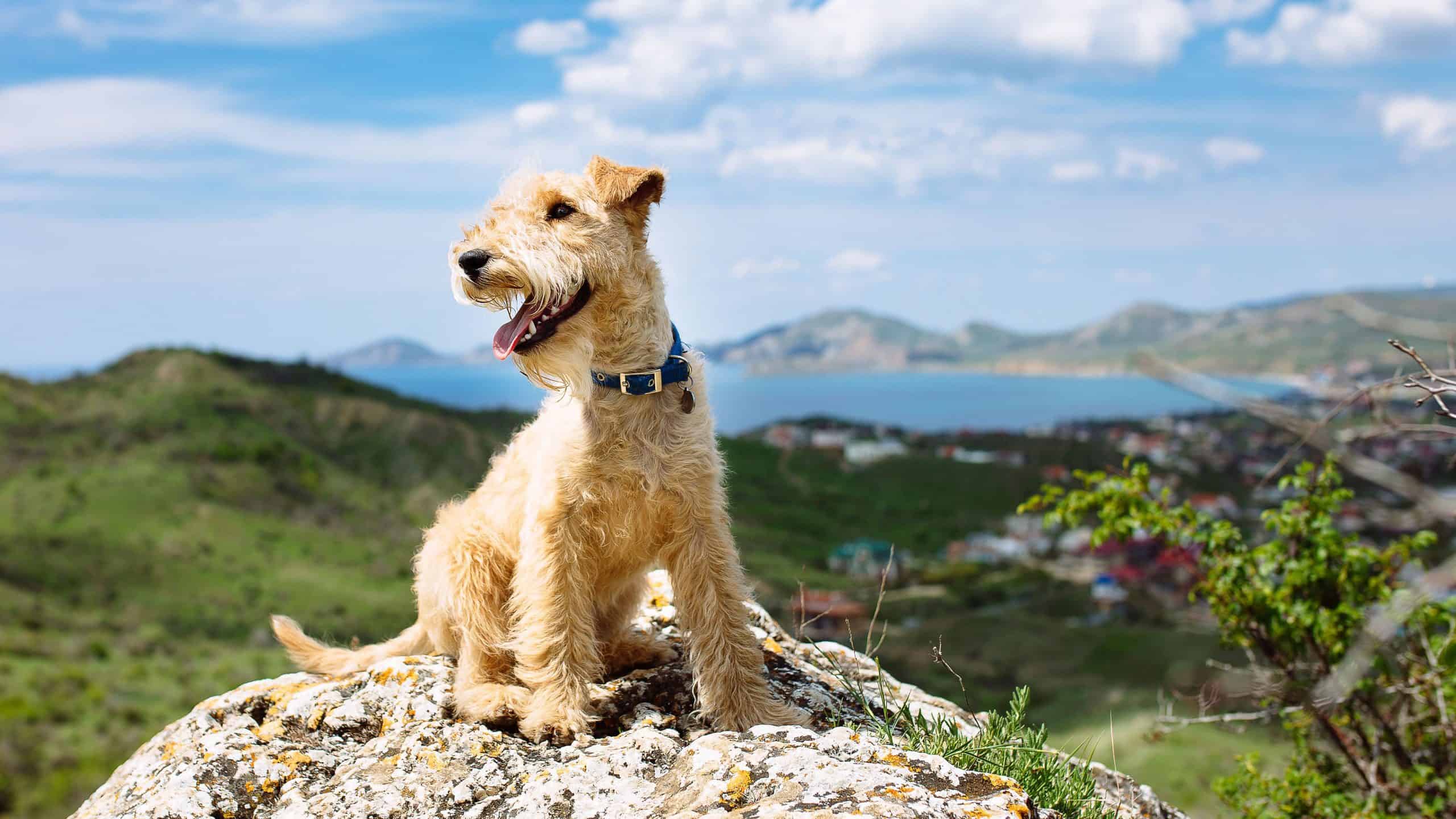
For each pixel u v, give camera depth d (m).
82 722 14.49
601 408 1.18
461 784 1.04
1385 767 1.80
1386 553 1.78
